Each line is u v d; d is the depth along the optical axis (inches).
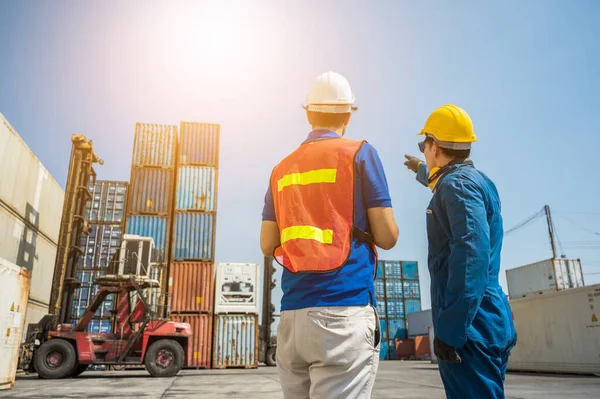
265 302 837.2
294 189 57.5
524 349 507.5
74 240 612.7
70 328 441.4
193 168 815.7
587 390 264.5
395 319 1498.5
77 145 632.4
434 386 295.0
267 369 663.1
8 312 281.9
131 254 467.5
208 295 725.3
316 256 51.8
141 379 396.2
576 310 446.3
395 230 55.3
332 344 48.9
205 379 394.6
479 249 57.3
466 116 71.7
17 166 489.1
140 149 815.1
